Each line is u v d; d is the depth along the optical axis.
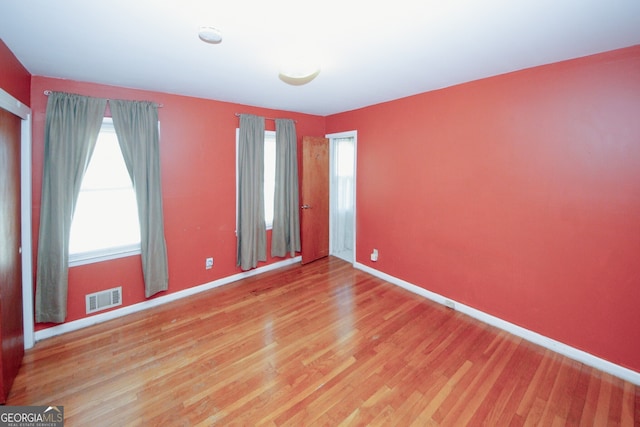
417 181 3.31
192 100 3.27
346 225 5.14
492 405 1.83
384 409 1.80
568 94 2.18
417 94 3.22
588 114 2.10
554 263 2.34
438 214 3.13
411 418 1.73
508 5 1.46
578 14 1.54
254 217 3.83
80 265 2.68
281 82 2.73
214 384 2.00
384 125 3.64
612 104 2.00
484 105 2.66
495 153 2.62
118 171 2.88
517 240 2.54
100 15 1.55
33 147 2.42
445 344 2.45
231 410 1.78
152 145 2.94
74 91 2.58
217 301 3.24
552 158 2.29
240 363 2.21
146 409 1.79
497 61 2.23
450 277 3.08
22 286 2.31
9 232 2.00
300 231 4.51
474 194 2.80
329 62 2.25
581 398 1.88
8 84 1.94
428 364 2.21
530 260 2.47
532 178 2.40
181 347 2.41
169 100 3.11
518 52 2.05
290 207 4.25
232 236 3.75
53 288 2.49
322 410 1.79
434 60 2.21
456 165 2.92
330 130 4.56
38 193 2.46
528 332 2.51
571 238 2.24
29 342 2.37
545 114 2.30
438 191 3.11
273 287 3.62
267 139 4.02
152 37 1.81
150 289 3.02
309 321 2.82
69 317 2.64
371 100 3.53
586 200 2.15
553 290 2.36
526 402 1.85
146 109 2.89
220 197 3.59
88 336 2.56
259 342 2.48
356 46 1.96
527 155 2.42
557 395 1.91
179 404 1.83
